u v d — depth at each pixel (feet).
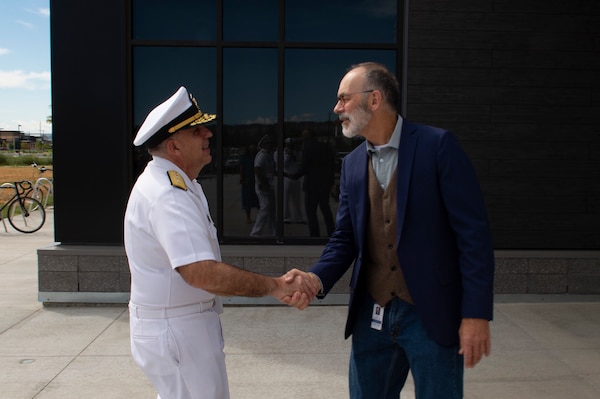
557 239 18.53
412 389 12.21
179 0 18.56
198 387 6.85
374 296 7.75
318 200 19.04
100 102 18.21
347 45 18.58
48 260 18.17
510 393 11.89
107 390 12.05
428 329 7.07
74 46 18.07
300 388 12.24
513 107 18.17
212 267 6.38
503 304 18.22
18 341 15.05
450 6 17.95
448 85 18.06
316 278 7.84
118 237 18.53
